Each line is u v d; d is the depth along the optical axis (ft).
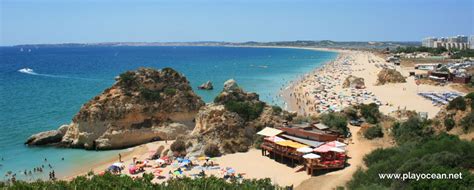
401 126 220.02
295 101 418.51
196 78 621.72
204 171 197.16
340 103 383.65
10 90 483.92
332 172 183.11
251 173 192.75
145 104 270.26
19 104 385.29
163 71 296.71
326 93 448.24
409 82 515.50
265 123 251.60
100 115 257.96
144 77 284.00
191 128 283.79
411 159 134.31
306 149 196.03
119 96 267.39
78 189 130.82
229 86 282.77
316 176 180.65
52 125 302.66
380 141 218.79
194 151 224.94
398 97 410.11
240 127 238.68
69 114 341.62
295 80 596.29
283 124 243.60
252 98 284.82
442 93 412.36
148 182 139.23
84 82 568.00
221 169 199.31
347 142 224.94
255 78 628.28
